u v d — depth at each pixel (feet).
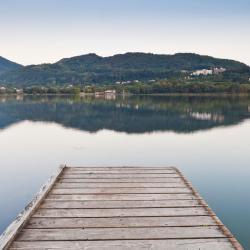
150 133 63.52
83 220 15.05
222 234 13.64
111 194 19.03
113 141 54.80
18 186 29.71
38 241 12.96
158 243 12.86
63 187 20.52
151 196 18.63
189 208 16.61
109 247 12.53
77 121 85.92
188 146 49.19
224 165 36.81
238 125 73.36
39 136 61.62
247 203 24.39
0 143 54.24
